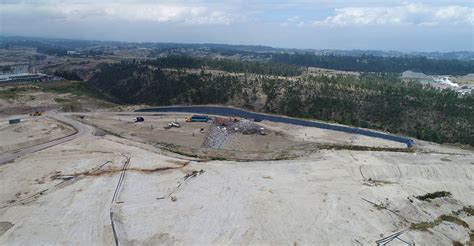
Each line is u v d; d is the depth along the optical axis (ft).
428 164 314.76
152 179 268.21
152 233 201.16
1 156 312.29
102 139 366.43
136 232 201.77
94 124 445.37
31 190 249.34
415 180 286.66
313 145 379.76
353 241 198.90
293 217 216.95
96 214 218.38
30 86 631.97
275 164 305.12
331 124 485.97
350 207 230.89
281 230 204.54
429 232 216.54
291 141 410.72
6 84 650.02
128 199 238.07
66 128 408.46
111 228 203.82
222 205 229.25
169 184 260.01
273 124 492.54
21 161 300.61
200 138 414.00
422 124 477.77
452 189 277.64
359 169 297.53
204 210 223.92
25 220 210.79
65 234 197.98
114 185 257.34
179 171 282.77
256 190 248.73
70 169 283.18
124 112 542.16
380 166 302.66
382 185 270.26
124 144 351.46
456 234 221.87
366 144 405.59
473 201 265.95
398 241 202.80
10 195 242.58
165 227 206.90
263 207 225.97
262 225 208.33
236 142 405.39
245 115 542.98
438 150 385.29
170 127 456.86
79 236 196.44
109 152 323.57
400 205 241.35
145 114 526.98
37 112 498.69
